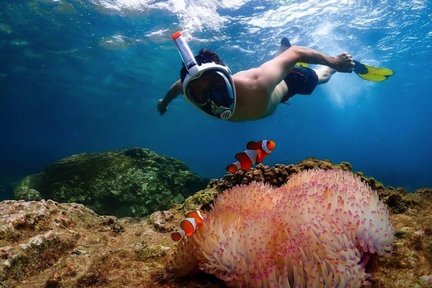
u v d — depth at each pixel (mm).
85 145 48312
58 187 7746
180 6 15039
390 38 18719
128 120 34688
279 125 44656
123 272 2391
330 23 16562
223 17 16125
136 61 19953
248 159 2104
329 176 2543
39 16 15430
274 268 1846
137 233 3133
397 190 3354
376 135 60312
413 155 73375
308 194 2246
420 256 2141
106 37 17141
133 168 8164
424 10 16375
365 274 1913
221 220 2213
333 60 3535
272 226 2088
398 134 59625
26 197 7555
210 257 2033
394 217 2711
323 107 35812
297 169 3596
